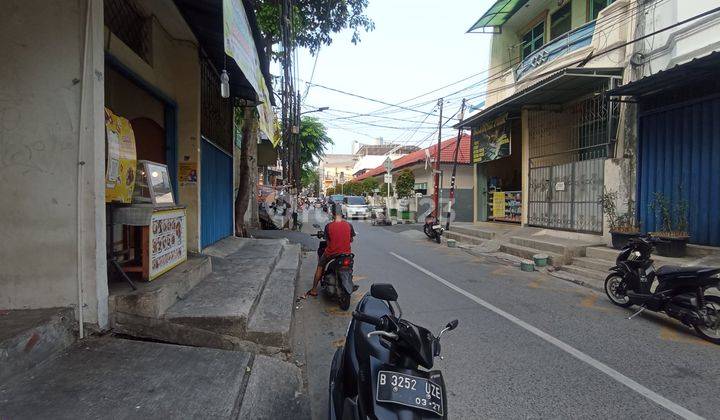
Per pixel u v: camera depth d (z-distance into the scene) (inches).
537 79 560.4
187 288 204.4
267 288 248.1
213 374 138.6
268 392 142.5
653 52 378.3
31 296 147.9
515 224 634.2
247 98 432.1
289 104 641.6
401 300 283.4
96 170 150.3
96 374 128.2
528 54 644.7
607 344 200.7
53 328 137.8
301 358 185.9
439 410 92.0
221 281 234.5
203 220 335.6
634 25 400.2
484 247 527.2
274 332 174.4
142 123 263.6
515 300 284.0
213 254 324.8
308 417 138.8
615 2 425.1
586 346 198.1
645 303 235.0
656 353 189.3
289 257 375.9
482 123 677.3
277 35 497.7
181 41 301.3
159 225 194.7
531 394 151.0
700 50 335.0
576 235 459.2
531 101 518.3
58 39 147.3
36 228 147.9
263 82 299.6
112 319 159.0
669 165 362.9
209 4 233.9
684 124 350.6
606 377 164.7
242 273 260.5
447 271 391.5
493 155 644.1
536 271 390.6
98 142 151.6
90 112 149.1
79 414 108.2
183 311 173.2
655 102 376.8
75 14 147.7
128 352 143.9
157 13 257.8
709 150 329.7
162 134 293.9
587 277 351.9
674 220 353.7
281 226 784.9
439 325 229.6
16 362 122.0
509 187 754.2
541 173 541.3
